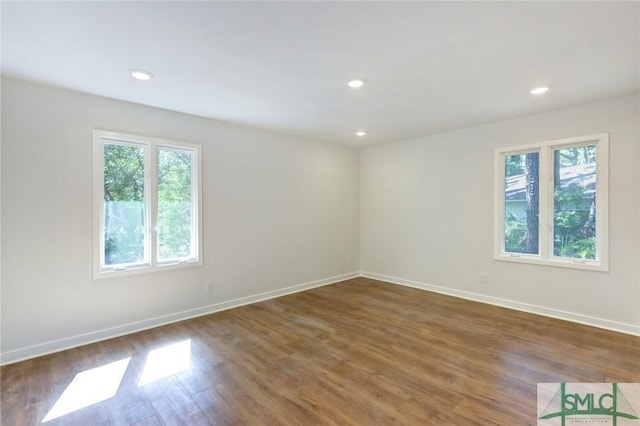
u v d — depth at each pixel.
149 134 3.38
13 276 2.64
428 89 2.92
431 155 4.76
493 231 4.11
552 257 3.67
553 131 3.58
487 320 3.54
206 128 3.83
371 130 4.49
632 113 3.09
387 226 5.43
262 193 4.42
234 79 2.67
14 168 2.64
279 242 4.63
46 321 2.79
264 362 2.62
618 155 3.18
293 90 2.92
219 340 3.06
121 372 2.47
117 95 3.03
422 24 1.88
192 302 3.73
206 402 2.10
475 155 4.27
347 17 1.81
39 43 2.07
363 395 2.15
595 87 2.90
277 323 3.51
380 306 4.10
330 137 4.93
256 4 1.68
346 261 5.65
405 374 2.41
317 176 5.15
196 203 3.76
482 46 2.15
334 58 2.31
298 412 1.99
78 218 2.95
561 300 3.57
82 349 2.87
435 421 1.89
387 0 1.65
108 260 3.19
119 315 3.20
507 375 2.38
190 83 2.75
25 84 2.68
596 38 2.04
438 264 4.72
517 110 3.56
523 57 2.31
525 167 3.88
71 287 2.92
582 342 2.94
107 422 1.91
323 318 3.66
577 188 3.51
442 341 3.00
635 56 2.29
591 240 3.43
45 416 1.96
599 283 3.31
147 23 1.85
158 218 3.50
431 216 4.79
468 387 2.23
